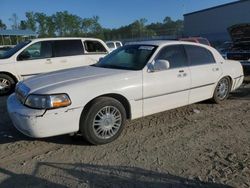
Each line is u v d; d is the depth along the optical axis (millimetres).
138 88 5066
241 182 3588
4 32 46250
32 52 9273
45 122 4270
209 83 6461
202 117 6098
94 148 4645
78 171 3930
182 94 5840
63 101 4336
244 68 10578
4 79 8891
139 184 3592
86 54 9992
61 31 92062
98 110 4613
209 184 3559
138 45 5887
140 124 5695
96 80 4719
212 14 46719
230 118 6023
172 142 4828
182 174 3795
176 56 5812
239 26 10648
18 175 3859
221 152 4418
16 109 4477
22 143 4887
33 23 89938
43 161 4238
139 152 4469
